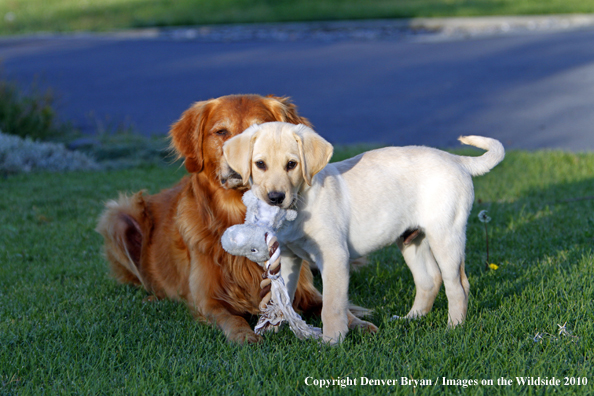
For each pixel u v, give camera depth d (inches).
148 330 134.3
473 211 244.5
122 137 430.3
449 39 815.1
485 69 624.4
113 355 119.8
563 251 182.7
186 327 140.6
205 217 148.4
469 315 138.5
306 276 157.4
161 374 111.5
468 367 110.3
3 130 413.7
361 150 358.9
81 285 178.4
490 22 916.0
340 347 116.0
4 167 357.4
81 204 284.2
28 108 439.2
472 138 146.9
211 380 110.0
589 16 898.1
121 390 105.6
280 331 135.3
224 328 139.1
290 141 118.5
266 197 116.7
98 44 898.1
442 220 131.8
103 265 201.8
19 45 911.0
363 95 543.5
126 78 641.6
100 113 501.0
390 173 133.0
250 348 123.7
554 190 269.6
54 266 195.6
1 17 1210.0
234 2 1237.1
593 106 470.3
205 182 147.3
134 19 1121.4
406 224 134.3
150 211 183.9
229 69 676.1
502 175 307.9
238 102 141.1
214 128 139.5
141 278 179.2
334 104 514.9
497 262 181.2
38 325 138.1
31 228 244.8
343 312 121.2
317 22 1010.1
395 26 943.7
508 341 121.3
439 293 161.8
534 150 365.1
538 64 631.2
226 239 116.6
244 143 120.8
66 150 399.5
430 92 546.9
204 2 1262.3
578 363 112.0
